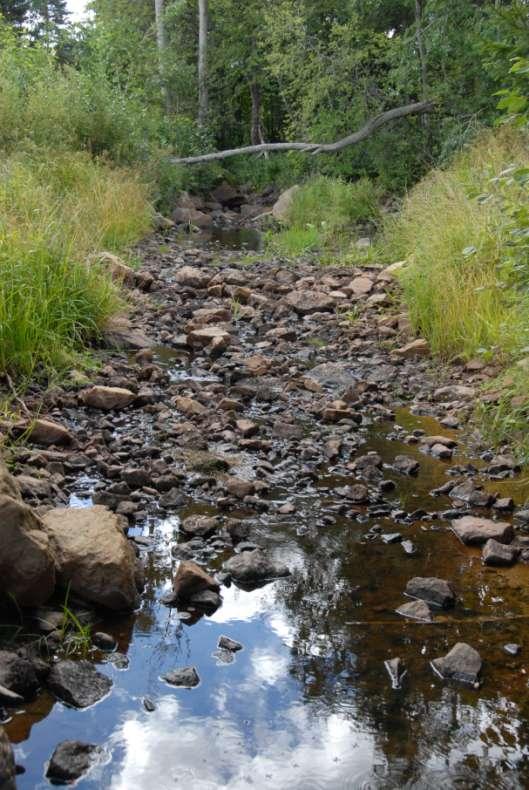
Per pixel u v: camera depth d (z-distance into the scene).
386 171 19.38
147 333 7.55
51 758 2.31
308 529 3.88
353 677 2.76
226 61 29.39
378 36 19.59
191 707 2.57
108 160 15.95
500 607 3.26
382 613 3.18
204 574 3.24
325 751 2.40
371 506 4.18
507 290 5.78
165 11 28.47
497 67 10.76
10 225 6.64
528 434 5.02
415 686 2.72
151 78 26.14
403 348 7.18
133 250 11.93
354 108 19.86
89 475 4.28
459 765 2.37
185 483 4.30
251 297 9.10
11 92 14.56
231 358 6.99
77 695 2.57
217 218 20.14
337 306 8.84
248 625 3.05
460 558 3.66
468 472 4.72
